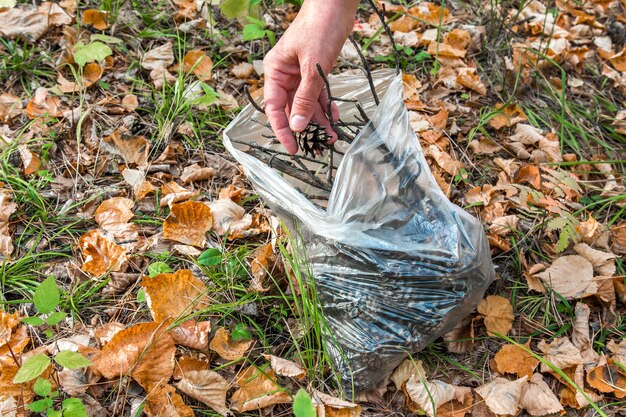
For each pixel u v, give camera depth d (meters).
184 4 2.86
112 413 1.60
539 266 2.02
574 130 2.64
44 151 2.17
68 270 1.88
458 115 2.58
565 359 1.79
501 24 2.92
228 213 2.06
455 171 2.29
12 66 2.43
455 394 1.69
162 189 2.14
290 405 1.66
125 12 2.77
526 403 1.70
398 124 1.63
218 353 1.71
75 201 2.09
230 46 2.73
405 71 2.77
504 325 1.86
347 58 2.75
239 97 2.55
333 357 1.72
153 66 2.55
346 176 1.54
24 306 1.80
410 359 1.76
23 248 1.95
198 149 2.30
